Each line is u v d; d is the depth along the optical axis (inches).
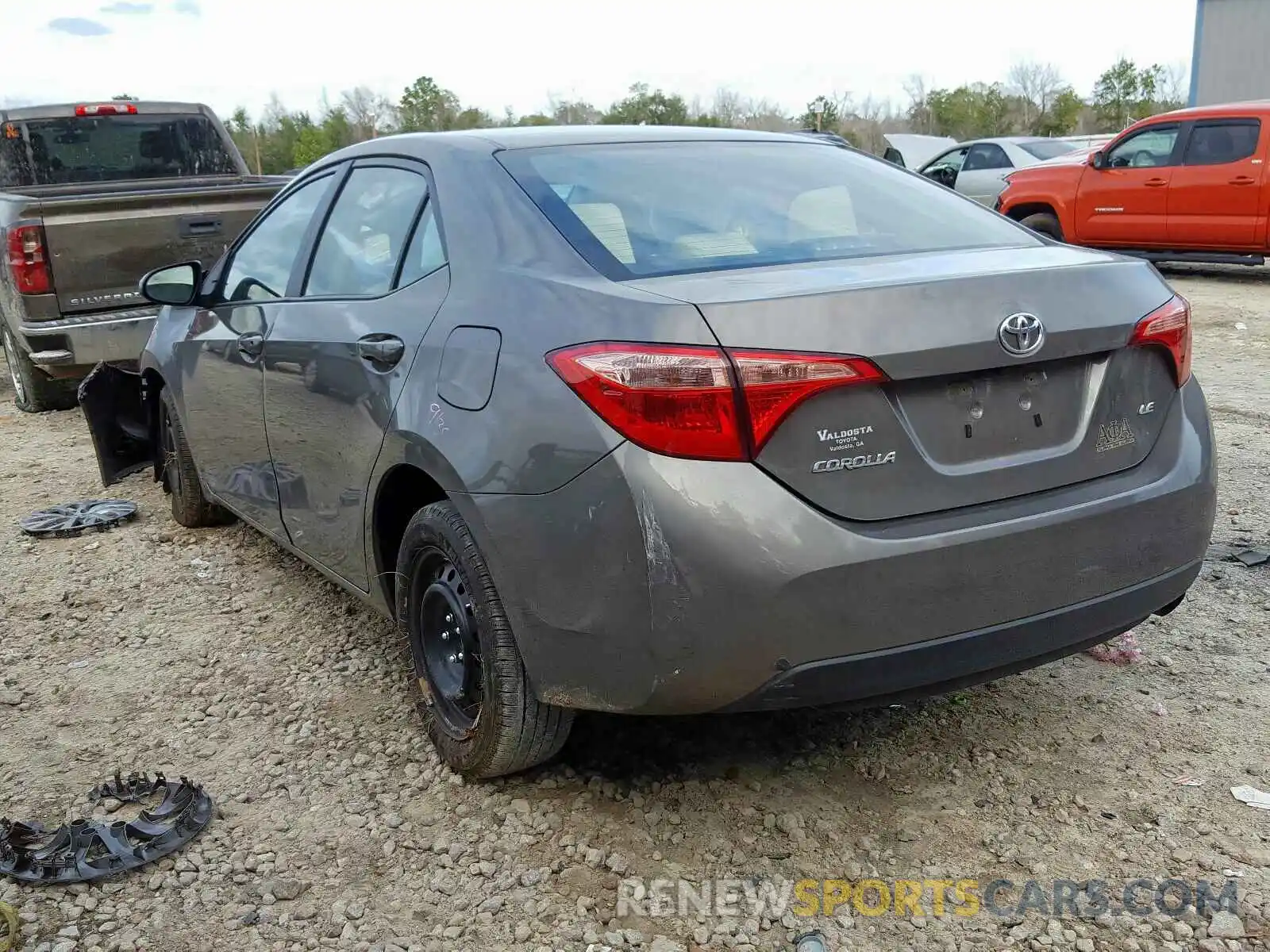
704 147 135.9
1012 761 122.3
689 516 91.3
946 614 97.4
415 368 116.1
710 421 91.1
